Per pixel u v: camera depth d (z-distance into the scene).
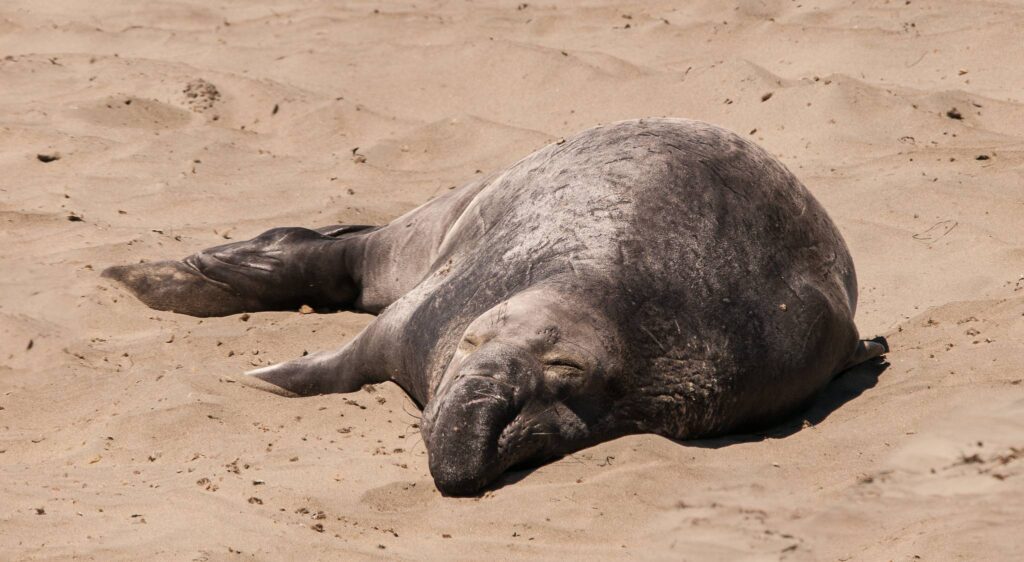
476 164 39.84
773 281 22.19
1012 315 25.77
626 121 25.69
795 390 21.98
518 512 18.20
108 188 38.16
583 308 20.77
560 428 19.98
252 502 18.48
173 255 32.62
